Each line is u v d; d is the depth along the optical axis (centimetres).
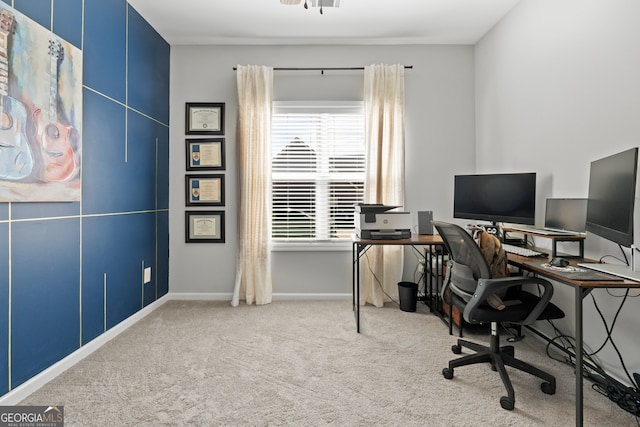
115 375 197
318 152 353
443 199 349
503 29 297
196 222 349
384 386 186
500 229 281
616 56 186
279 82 349
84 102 221
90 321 227
